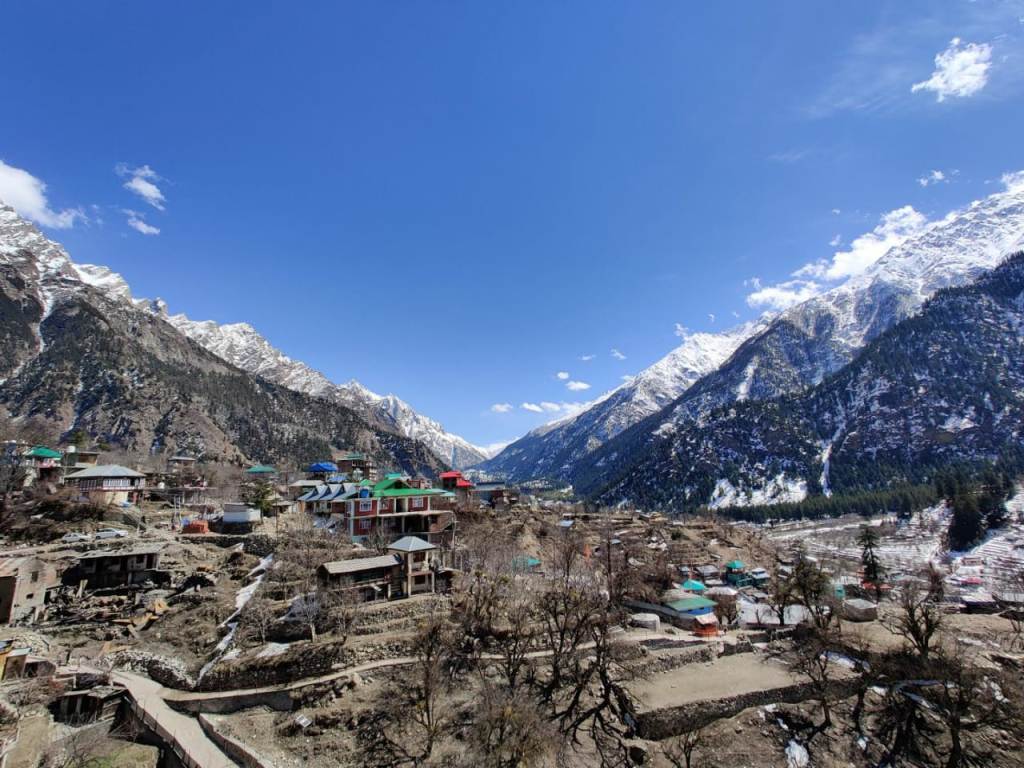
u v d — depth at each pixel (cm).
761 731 5581
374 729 4906
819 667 6338
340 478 15438
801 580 8681
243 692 5225
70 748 4625
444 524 9225
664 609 8562
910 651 6531
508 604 6812
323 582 6581
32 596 6675
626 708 5594
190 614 6650
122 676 5734
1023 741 5419
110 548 7906
